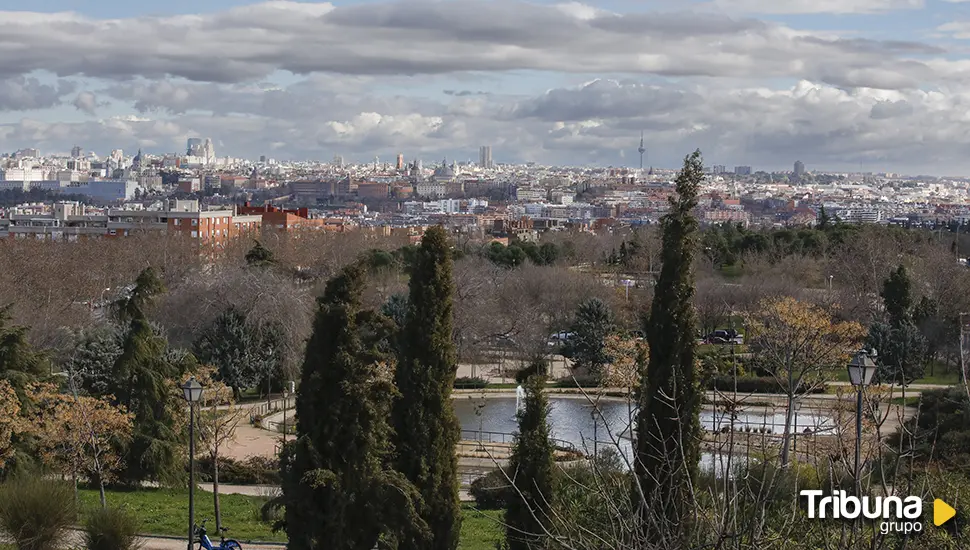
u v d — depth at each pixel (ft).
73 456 156.46
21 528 120.78
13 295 306.96
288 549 110.22
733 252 519.19
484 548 136.87
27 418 159.94
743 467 73.61
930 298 361.30
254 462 197.77
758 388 245.04
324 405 109.29
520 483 108.78
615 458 132.05
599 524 87.66
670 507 88.53
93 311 372.79
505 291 372.38
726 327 370.12
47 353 177.88
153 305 189.98
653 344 101.86
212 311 273.33
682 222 103.86
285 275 344.69
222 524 153.58
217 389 184.14
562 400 277.85
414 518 109.60
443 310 117.60
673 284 102.47
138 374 180.86
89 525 127.54
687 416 98.68
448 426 117.80
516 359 352.90
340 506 107.86
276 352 275.59
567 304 369.71
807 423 203.92
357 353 109.50
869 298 376.48
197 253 508.12
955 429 163.22
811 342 217.56
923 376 303.68
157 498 173.88
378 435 111.24
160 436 181.27
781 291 367.25
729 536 53.36
